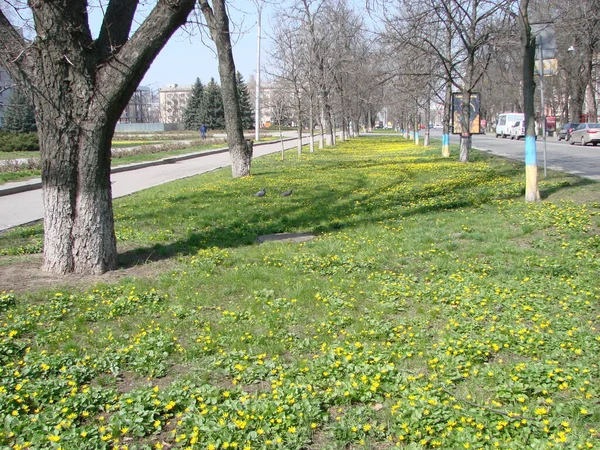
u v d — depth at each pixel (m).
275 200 14.67
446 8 22.48
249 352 5.38
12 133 45.53
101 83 7.64
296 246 9.70
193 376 4.97
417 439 3.92
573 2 15.39
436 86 33.06
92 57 7.68
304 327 6.11
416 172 21.34
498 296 6.70
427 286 7.24
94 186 8.02
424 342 5.54
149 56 7.67
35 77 7.56
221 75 19.91
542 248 9.03
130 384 4.91
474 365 5.00
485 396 4.49
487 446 3.75
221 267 8.49
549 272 7.66
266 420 4.12
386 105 60.47
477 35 24.95
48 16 7.33
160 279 7.81
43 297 7.04
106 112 7.77
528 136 13.02
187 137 63.81
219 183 18.34
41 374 4.99
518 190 14.85
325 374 4.78
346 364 4.95
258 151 39.94
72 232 8.04
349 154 34.69
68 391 4.64
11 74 7.62
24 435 3.99
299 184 17.70
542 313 6.12
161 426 4.19
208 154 37.97
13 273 8.02
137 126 86.31
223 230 11.27
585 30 16.80
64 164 7.86
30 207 15.59
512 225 10.75
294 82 32.56
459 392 4.57
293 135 69.62
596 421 4.05
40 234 11.57
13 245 10.40
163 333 5.91
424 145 43.75
